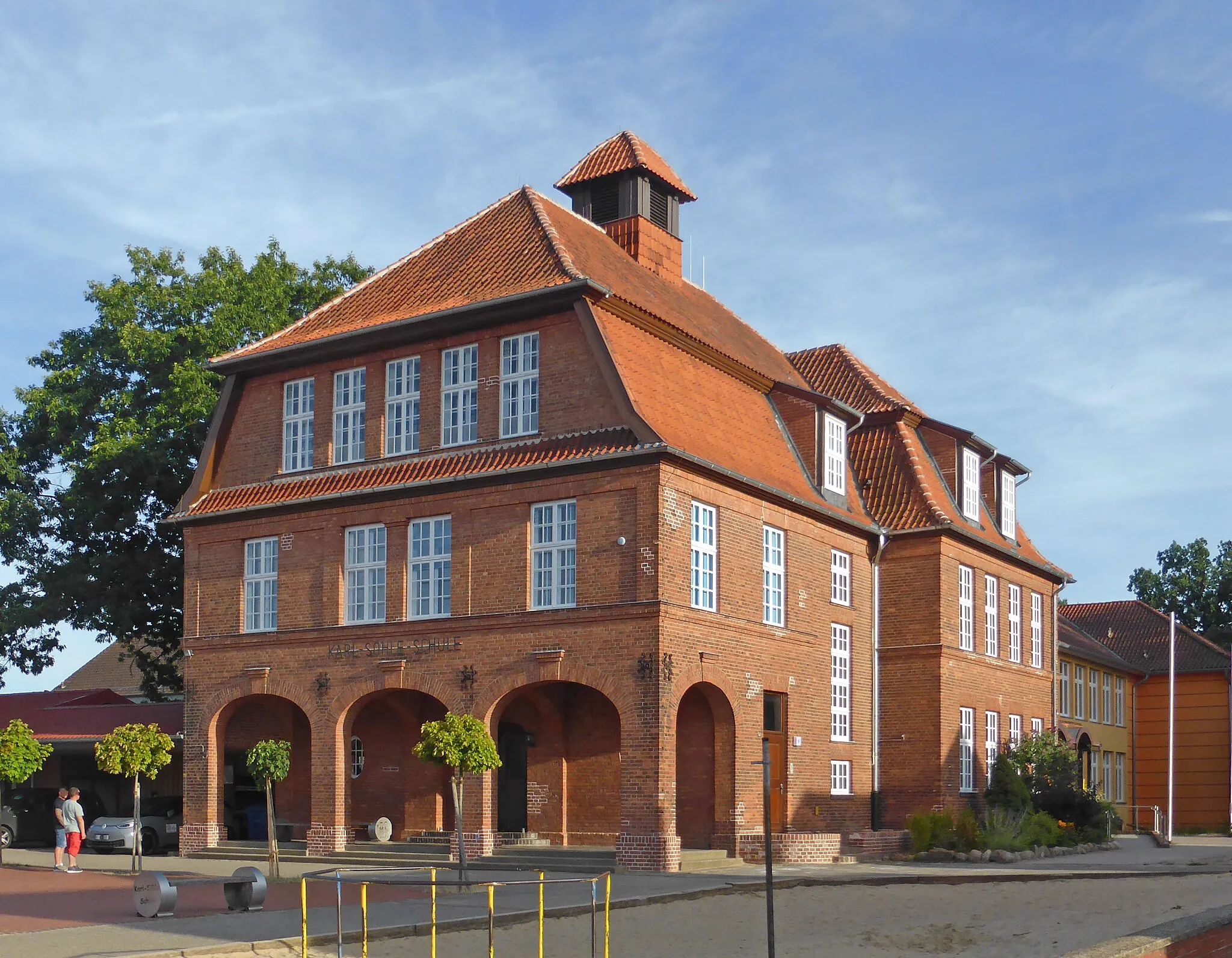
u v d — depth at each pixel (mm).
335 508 31375
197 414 41312
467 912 20297
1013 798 36938
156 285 44281
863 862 31000
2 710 42625
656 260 37969
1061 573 44250
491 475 28875
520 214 33531
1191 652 60969
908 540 36156
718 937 19719
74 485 42438
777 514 31547
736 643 29250
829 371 41062
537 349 29656
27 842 37906
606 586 27422
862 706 35000
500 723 31359
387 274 34594
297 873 27641
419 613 29969
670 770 26562
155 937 17859
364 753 32750
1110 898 22984
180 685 46219
